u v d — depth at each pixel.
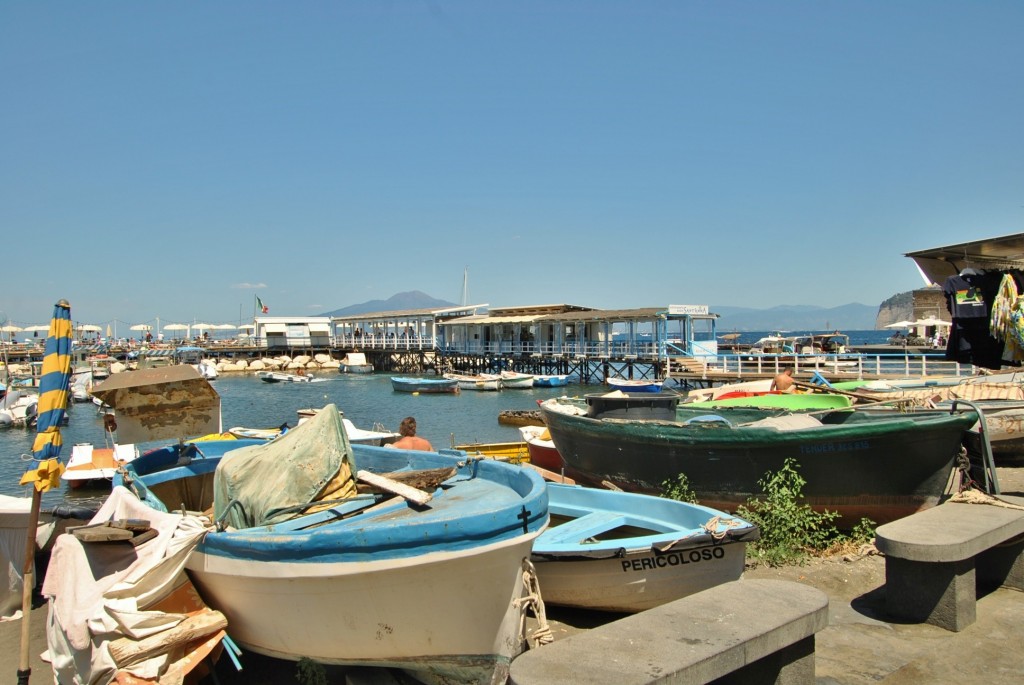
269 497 6.43
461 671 5.87
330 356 79.44
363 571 5.34
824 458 8.68
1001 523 6.25
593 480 11.47
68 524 8.95
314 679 6.38
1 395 41.34
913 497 8.61
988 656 5.46
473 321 59.12
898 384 20.22
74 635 5.56
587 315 50.47
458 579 5.47
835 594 7.22
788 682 4.56
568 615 7.54
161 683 5.41
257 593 5.87
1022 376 19.86
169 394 9.53
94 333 105.88
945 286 9.27
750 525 6.98
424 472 7.14
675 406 11.66
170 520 6.20
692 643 4.02
